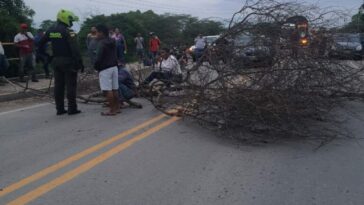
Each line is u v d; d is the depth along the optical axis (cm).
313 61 767
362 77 860
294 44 758
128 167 589
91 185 524
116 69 941
